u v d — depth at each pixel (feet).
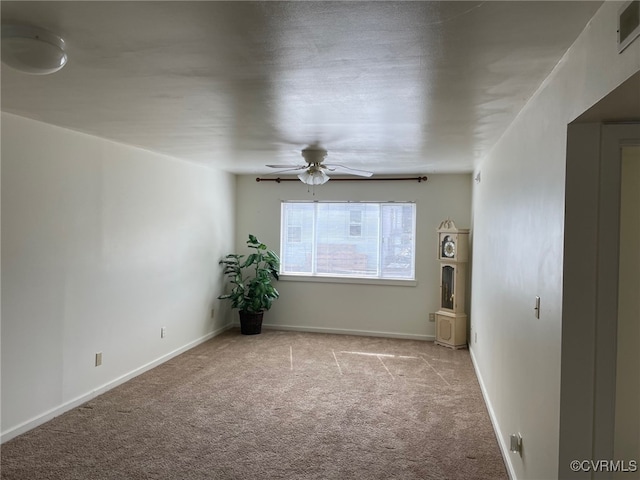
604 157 5.67
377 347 18.97
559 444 5.89
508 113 9.05
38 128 10.68
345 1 4.59
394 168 18.37
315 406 12.55
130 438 10.45
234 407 12.38
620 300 6.39
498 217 11.66
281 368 15.89
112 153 13.24
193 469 9.17
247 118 9.82
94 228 12.64
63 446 10.01
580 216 5.74
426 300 20.45
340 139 12.03
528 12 4.78
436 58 6.16
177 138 12.46
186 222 17.62
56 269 11.35
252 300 20.44
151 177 15.20
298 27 5.24
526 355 8.05
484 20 4.98
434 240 20.34
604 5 4.57
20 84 7.64
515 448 8.52
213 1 4.64
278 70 6.74
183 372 15.26
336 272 21.53
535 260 7.47
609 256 5.70
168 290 16.49
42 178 10.84
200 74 6.98
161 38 5.62
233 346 18.69
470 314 18.89
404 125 10.22
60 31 5.46
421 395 13.51
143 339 15.07
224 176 20.81
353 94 7.89
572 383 5.81
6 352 10.07
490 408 12.12
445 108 8.73
